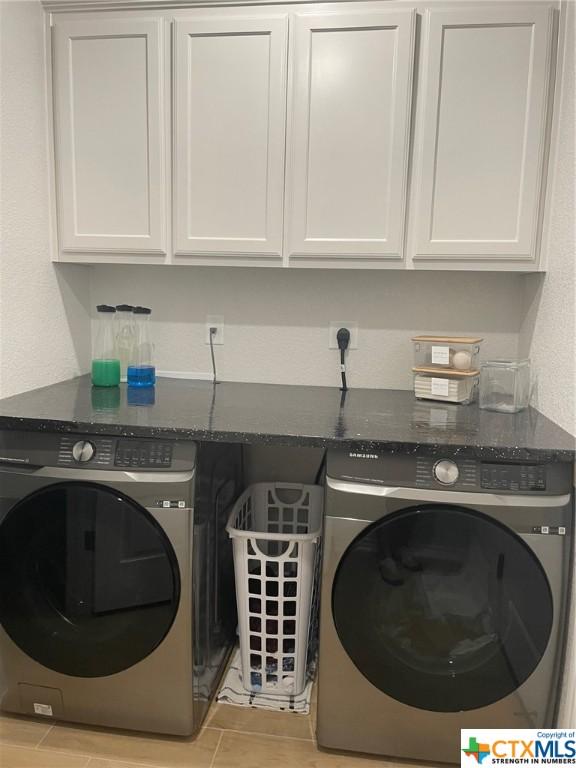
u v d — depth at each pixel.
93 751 1.63
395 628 1.55
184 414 1.72
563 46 1.73
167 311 2.33
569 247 1.62
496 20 1.74
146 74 1.91
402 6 1.80
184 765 1.59
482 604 1.51
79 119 1.97
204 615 1.73
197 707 1.69
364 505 1.50
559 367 1.68
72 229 2.03
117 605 1.63
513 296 2.14
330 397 2.07
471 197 1.83
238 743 1.67
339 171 1.87
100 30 1.91
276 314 2.27
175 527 1.57
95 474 1.58
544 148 1.78
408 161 1.84
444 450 1.46
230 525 1.82
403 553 1.51
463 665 1.54
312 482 2.31
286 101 1.86
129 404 1.85
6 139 1.79
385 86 1.81
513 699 1.52
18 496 1.63
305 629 1.81
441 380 1.99
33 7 1.89
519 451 1.43
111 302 2.36
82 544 1.63
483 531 1.46
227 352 2.31
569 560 1.47
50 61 1.96
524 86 1.76
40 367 2.04
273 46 1.84
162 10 1.90
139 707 1.66
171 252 2.00
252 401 1.96
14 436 1.63
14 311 1.87
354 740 1.61
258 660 1.90
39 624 1.68
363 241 1.88
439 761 1.59
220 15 1.87
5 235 1.80
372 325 2.23
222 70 1.88
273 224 1.92
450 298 2.18
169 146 1.94
